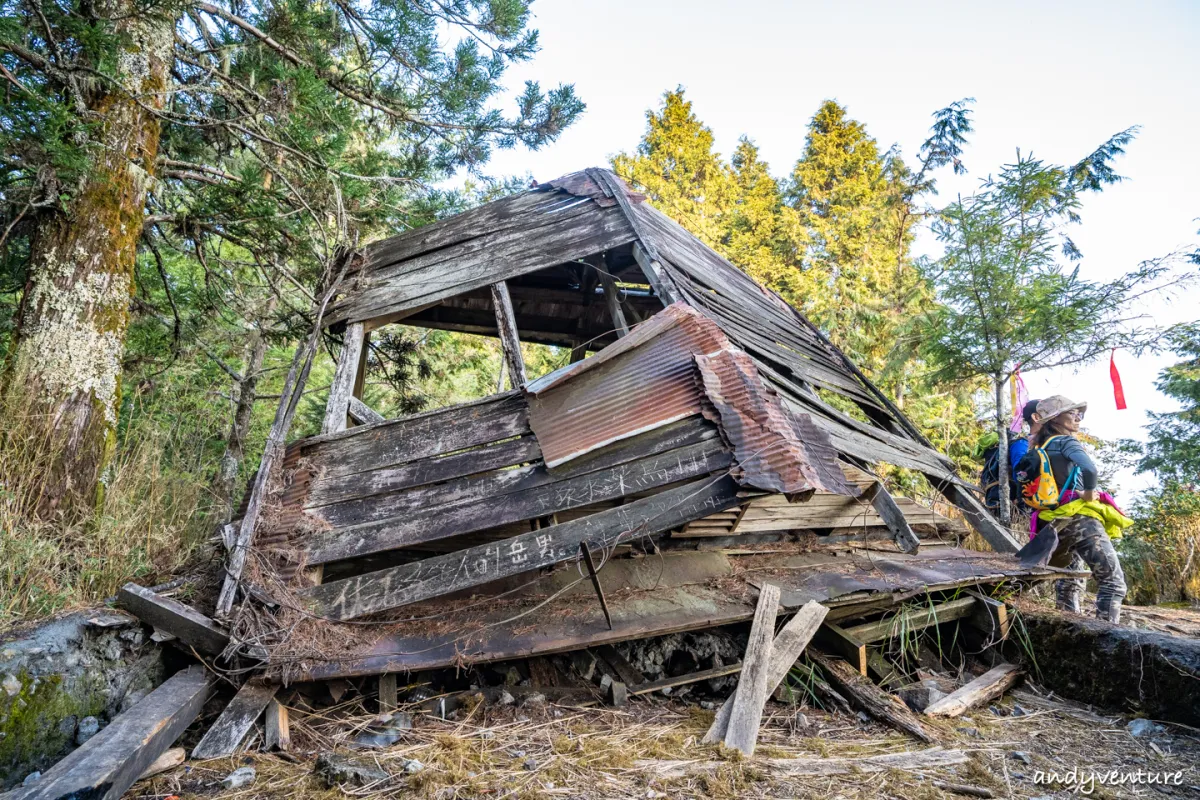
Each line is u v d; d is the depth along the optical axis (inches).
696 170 1094.4
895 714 144.1
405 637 146.6
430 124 266.4
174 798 104.7
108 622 131.3
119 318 188.9
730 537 190.4
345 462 170.9
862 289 705.0
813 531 207.9
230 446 293.6
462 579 151.3
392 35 239.8
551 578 165.5
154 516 183.5
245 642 135.7
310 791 108.4
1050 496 203.9
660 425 164.6
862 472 171.9
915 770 122.4
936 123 540.4
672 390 170.6
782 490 145.1
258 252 271.0
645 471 159.0
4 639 117.5
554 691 150.0
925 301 653.9
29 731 110.3
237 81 224.4
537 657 156.1
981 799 114.1
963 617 187.9
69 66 169.8
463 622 151.4
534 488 160.9
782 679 146.3
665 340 183.0
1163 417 494.0
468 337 523.2
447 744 125.8
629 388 173.3
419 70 254.8
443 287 220.5
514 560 152.2
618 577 168.4
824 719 145.9
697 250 296.4
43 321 175.6
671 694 153.7
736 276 314.2
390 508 162.7
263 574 151.6
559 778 113.9
